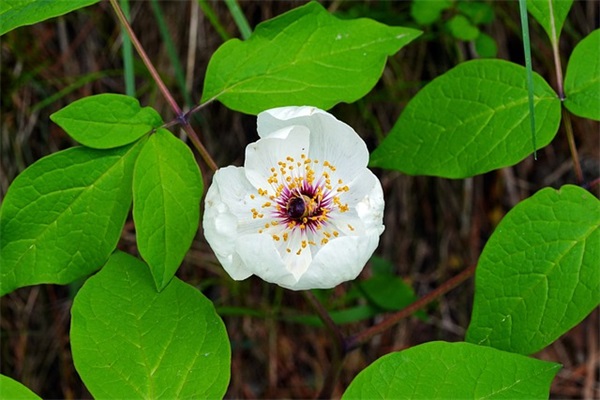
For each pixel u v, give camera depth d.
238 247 0.60
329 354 0.94
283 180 0.64
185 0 0.87
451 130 0.65
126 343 0.60
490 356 0.59
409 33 0.64
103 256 0.62
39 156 0.88
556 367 0.59
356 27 0.64
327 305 0.89
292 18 0.64
